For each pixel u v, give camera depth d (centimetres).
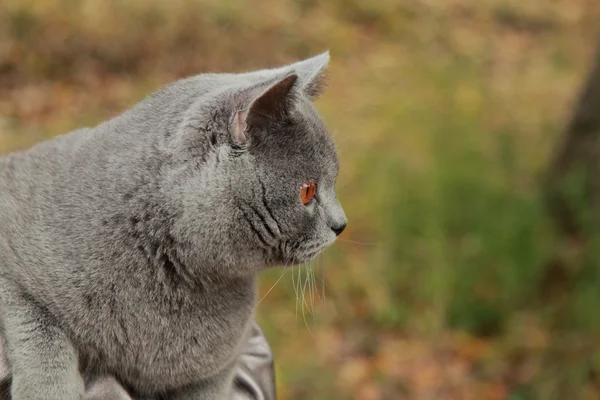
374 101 752
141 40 862
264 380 280
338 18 1055
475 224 609
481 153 646
